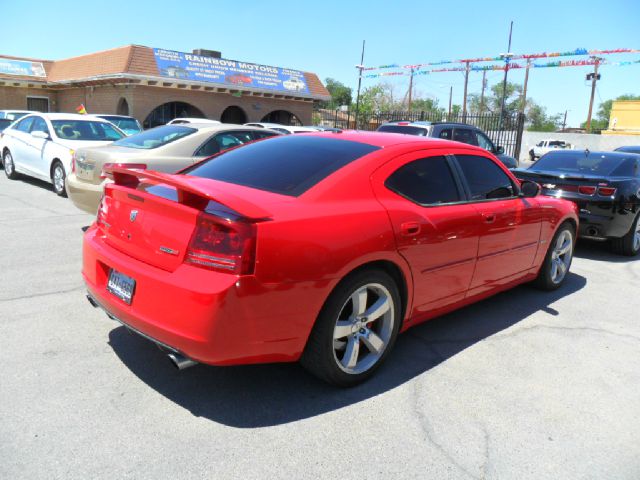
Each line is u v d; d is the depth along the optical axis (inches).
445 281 149.9
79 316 161.5
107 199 132.1
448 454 107.0
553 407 127.6
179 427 110.0
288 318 111.0
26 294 177.2
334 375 124.8
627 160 313.1
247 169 139.3
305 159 138.3
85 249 134.0
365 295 126.7
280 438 108.6
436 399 128.0
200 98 954.7
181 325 105.2
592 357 157.3
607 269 268.2
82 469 95.5
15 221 289.7
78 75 942.4
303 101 1119.0
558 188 293.1
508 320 184.2
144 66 849.5
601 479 102.4
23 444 101.1
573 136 1752.0
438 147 156.1
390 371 141.1
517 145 854.5
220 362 106.9
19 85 1029.8
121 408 115.2
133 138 294.8
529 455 108.4
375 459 104.0
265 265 105.3
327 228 115.4
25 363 131.5
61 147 373.7
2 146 462.9
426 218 138.6
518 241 180.1
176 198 116.5
